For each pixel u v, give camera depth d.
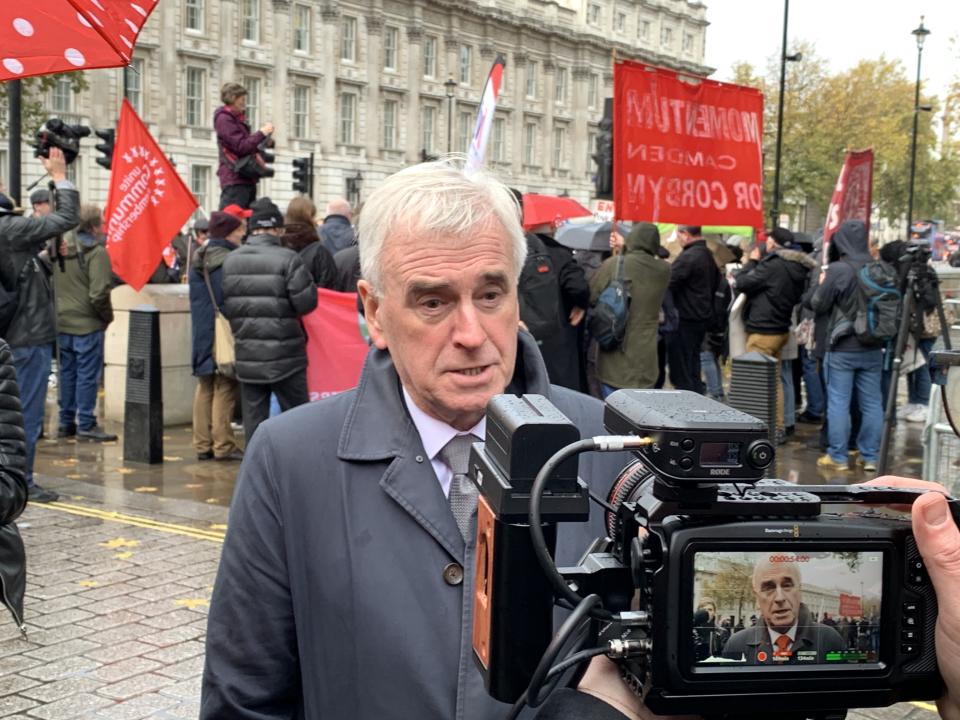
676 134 7.35
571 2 77.19
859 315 8.16
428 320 1.63
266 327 7.08
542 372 1.84
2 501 2.75
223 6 51.44
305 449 1.75
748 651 1.12
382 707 1.63
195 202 8.29
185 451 8.70
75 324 8.98
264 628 1.74
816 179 41.94
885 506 1.21
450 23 66.25
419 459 1.71
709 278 9.28
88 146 45.09
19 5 3.04
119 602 4.84
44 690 3.91
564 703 1.19
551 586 1.20
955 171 48.09
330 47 57.72
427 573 1.66
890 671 1.15
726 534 1.12
